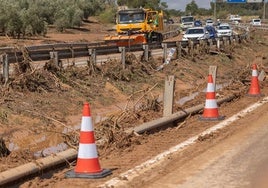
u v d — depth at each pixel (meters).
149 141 17.09
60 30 95.62
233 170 13.42
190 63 42.53
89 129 12.77
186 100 28.12
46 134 18.31
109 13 138.00
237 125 19.86
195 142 16.80
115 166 13.80
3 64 23.00
